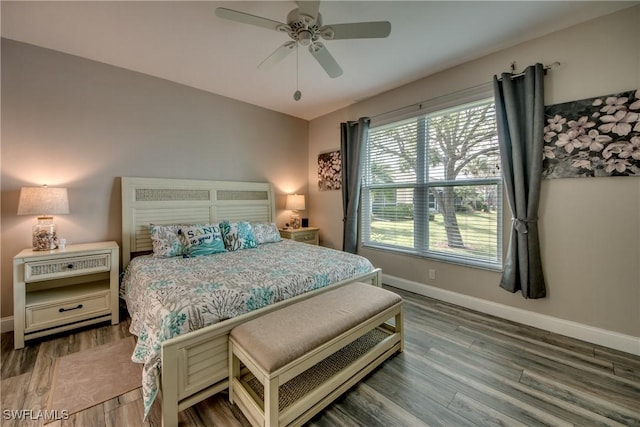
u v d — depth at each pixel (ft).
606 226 6.88
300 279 6.75
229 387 5.22
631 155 6.48
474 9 6.55
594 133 6.91
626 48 6.51
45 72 8.19
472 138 9.28
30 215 8.00
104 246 8.28
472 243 9.39
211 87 11.12
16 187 7.86
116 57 8.76
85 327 8.05
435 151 10.28
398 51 8.40
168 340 4.48
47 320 7.22
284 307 6.07
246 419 4.82
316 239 14.35
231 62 9.06
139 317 6.18
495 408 5.02
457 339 7.37
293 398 5.09
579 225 7.23
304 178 15.29
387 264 11.91
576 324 7.35
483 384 5.65
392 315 6.48
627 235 6.64
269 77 10.18
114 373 5.90
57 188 7.86
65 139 8.53
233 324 5.25
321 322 5.23
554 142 7.47
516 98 7.97
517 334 7.62
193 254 8.89
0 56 7.57
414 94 10.56
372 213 12.60
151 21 6.93
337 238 14.05
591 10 6.59
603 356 6.55
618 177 6.68
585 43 7.00
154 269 7.37
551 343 7.14
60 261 7.39
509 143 8.05
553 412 4.92
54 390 5.36
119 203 9.50
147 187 9.88
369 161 12.66
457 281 9.70
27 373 5.88
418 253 10.84
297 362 4.45
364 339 7.23
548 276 7.73
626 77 6.51
